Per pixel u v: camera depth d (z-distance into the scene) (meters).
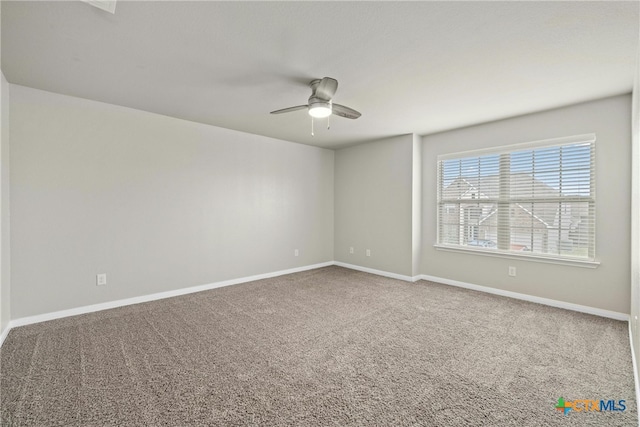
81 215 3.10
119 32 1.89
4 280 2.53
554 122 3.36
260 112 3.53
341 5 1.63
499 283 3.87
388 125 4.05
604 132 3.05
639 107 1.92
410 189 4.57
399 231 4.73
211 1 1.59
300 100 3.13
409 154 4.57
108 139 3.25
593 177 3.14
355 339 2.59
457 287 4.23
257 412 1.67
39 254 2.87
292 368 2.12
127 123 3.38
